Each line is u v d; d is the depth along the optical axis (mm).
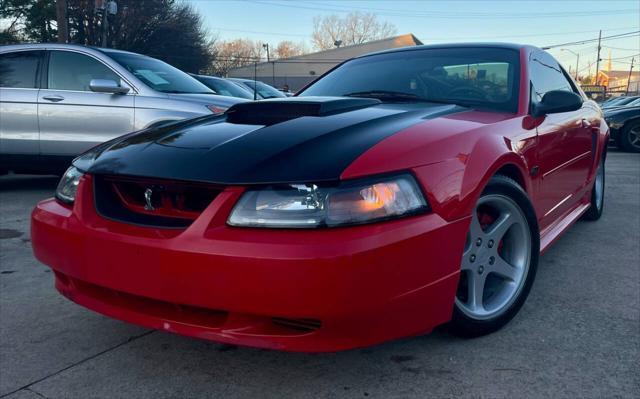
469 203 2051
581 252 3734
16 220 4605
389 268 1762
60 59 5453
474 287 2332
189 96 5410
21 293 2994
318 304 1682
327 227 1733
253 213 1772
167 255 1801
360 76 3355
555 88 3570
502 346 2324
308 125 2189
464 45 3395
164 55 34812
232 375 2133
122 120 5242
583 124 3627
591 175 4070
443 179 1981
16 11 25484
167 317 1939
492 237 2396
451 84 3072
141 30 33219
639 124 11398
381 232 1762
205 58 37594
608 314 2660
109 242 1929
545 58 3588
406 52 3508
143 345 2389
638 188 6582
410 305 1854
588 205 4262
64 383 2086
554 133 2992
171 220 1933
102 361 2252
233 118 2518
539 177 2807
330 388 2031
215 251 1735
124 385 2070
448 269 1974
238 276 1709
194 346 2375
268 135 2104
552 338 2396
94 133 5293
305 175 1789
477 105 2881
